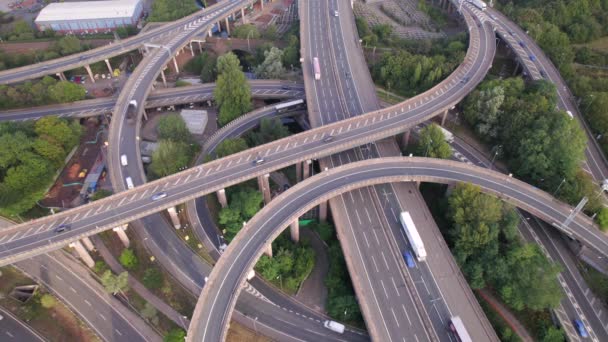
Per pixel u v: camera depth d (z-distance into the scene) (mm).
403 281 133375
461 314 125375
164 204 145000
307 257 151375
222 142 180125
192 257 153375
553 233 153250
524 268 129125
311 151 162750
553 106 174625
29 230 139625
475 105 182250
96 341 135875
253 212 157375
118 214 142875
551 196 151125
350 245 143250
